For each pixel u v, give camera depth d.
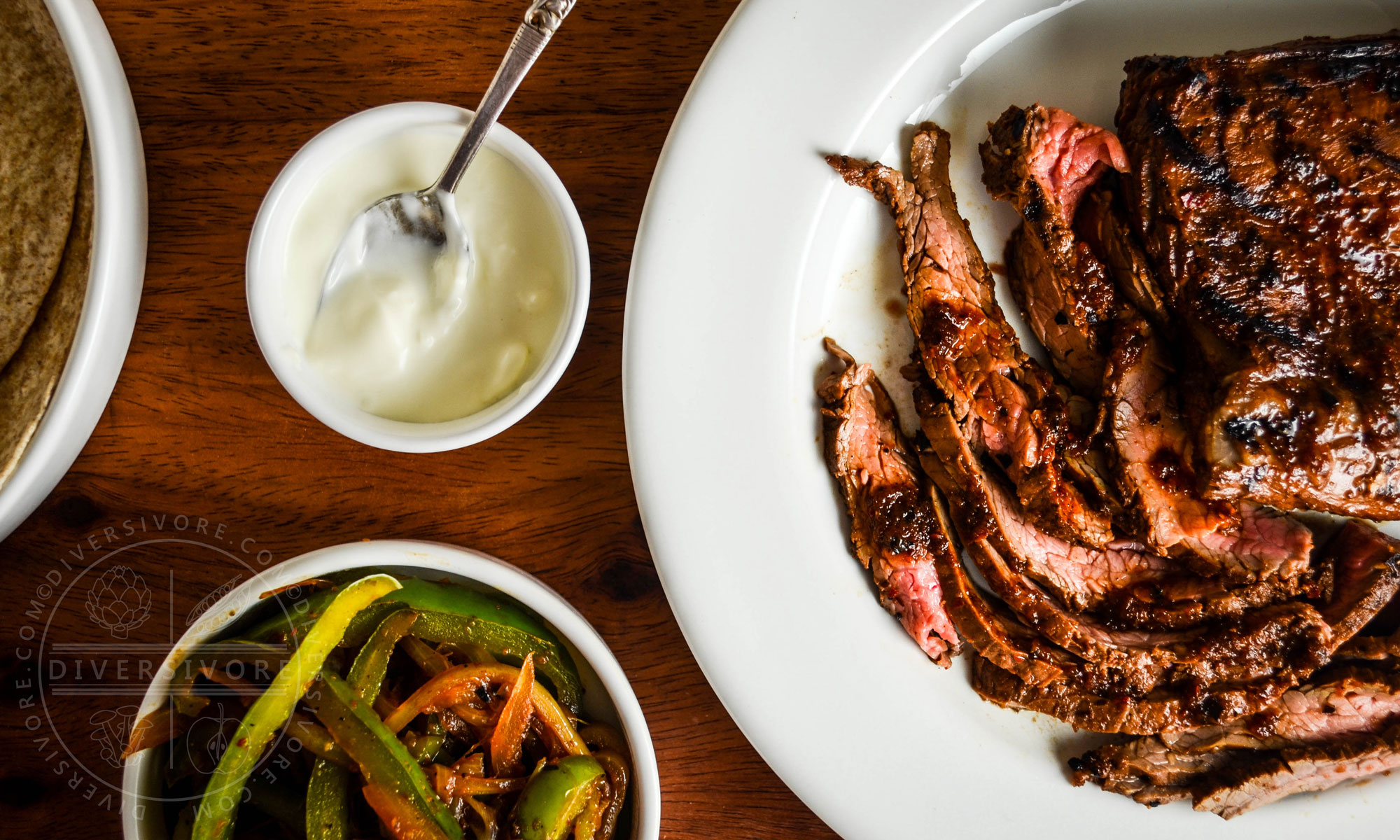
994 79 0.43
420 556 0.39
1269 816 0.43
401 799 0.38
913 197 0.42
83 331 0.39
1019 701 0.43
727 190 0.41
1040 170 0.41
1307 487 0.40
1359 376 0.39
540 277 0.39
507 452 0.43
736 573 0.42
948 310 0.42
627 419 0.41
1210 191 0.40
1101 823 0.43
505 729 0.39
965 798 0.43
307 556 0.38
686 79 0.42
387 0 0.42
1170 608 0.43
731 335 0.41
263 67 0.42
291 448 0.43
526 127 0.42
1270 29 0.43
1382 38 0.40
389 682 0.40
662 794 0.43
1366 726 0.43
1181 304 0.41
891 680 0.43
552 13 0.37
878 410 0.44
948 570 0.43
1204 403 0.41
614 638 0.43
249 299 0.38
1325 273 0.39
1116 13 0.43
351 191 0.39
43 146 0.41
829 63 0.41
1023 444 0.42
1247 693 0.42
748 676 0.42
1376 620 0.44
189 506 0.42
